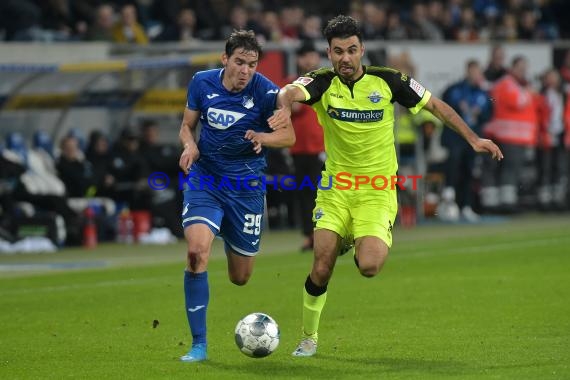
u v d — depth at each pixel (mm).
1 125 52438
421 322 27062
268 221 55688
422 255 42750
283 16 61469
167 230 51906
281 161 52438
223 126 22984
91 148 51281
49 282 36500
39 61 52875
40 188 49469
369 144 22781
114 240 51719
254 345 21750
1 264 42875
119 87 52625
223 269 39750
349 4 69562
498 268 38000
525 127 58844
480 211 62000
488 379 19875
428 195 59188
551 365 21094
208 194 23078
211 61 46969
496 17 71688
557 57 63219
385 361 22016
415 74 56375
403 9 71938
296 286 34500
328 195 23141
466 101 56219
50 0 58219
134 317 28938
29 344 25078
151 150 52062
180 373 21031
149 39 59094
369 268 22156
